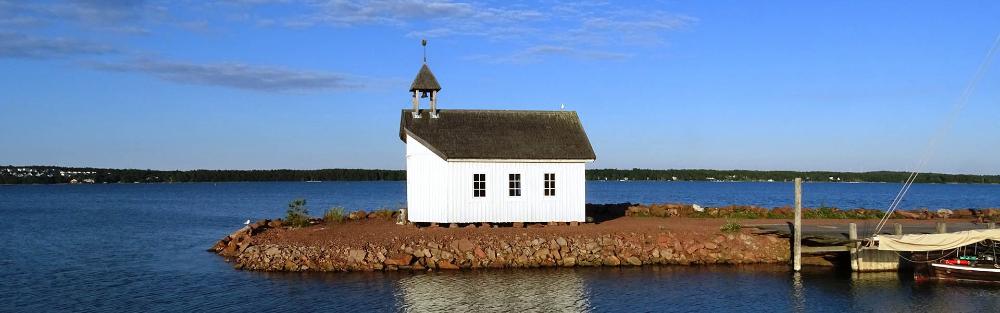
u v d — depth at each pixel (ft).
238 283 106.22
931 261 108.47
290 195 497.05
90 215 264.93
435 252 115.65
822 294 100.07
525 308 91.66
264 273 112.98
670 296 98.17
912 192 586.86
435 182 128.57
